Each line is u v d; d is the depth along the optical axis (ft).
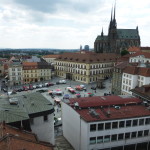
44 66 526.16
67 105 185.88
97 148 157.48
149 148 173.88
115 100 190.39
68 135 191.42
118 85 350.02
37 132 132.05
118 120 156.97
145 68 300.40
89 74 482.69
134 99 196.75
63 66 565.53
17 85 468.34
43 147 84.89
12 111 120.98
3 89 401.49
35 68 508.12
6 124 104.06
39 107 136.67
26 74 498.28
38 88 422.00
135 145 169.07
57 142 191.62
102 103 181.47
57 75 597.93
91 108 175.11
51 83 457.68
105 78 533.96
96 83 485.56
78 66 506.48
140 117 163.02
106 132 156.66
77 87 407.85
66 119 192.95
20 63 499.92
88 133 151.23
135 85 309.83
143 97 212.64
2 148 74.02
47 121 136.26
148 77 289.33
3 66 598.75
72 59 535.60
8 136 81.35
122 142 164.14
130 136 165.37
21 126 109.40
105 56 543.39
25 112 124.36
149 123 168.45
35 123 129.70
